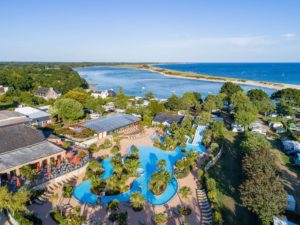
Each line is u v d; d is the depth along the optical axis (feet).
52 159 179.52
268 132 294.46
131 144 243.81
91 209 137.59
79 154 195.83
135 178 174.40
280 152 231.50
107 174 178.70
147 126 304.50
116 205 134.92
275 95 453.99
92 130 248.11
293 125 305.94
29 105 391.86
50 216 129.80
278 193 123.03
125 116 303.89
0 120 256.93
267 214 119.85
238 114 291.38
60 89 552.82
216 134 261.44
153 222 128.36
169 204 145.07
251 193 127.13
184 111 386.52
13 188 144.05
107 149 226.17
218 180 175.01
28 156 169.07
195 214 136.36
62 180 165.58
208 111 379.35
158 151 227.61
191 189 161.99
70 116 289.74
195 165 195.52
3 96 423.23
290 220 130.82
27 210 123.54
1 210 122.52
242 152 206.28
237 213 138.92
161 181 156.04
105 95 505.66
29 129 194.70
